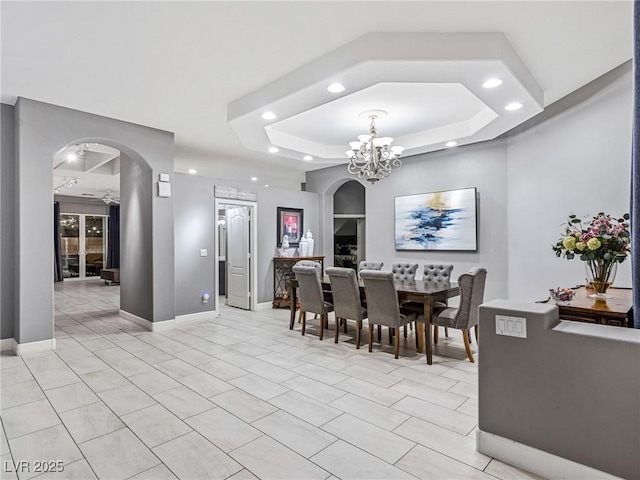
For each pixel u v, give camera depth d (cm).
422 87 375
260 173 808
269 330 498
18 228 383
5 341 396
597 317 220
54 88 360
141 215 518
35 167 390
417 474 188
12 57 299
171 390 293
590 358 175
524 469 192
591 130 361
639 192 179
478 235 537
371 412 256
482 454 206
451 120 482
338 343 432
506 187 507
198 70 323
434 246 582
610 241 254
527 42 279
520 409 194
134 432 229
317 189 780
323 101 343
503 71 279
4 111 395
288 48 286
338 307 425
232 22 252
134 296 544
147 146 478
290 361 365
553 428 184
